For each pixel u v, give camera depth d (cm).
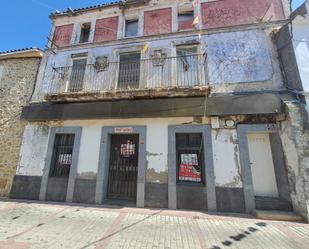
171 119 691
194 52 781
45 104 812
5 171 784
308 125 540
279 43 681
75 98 754
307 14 648
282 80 657
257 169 643
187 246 367
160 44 805
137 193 648
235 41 741
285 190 577
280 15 748
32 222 484
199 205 604
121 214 557
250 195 579
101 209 604
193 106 666
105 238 397
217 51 746
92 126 753
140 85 769
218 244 377
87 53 877
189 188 623
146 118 711
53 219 509
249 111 619
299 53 611
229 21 786
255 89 667
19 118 838
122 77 813
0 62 949
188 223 489
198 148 665
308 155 518
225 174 611
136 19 922
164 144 675
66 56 898
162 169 655
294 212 537
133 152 732
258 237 408
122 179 717
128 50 834
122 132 716
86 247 358
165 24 849
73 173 715
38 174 748
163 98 701
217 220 512
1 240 379
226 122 648
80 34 959
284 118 585
